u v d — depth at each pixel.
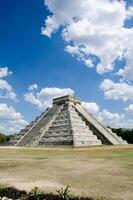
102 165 26.62
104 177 19.55
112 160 31.36
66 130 74.06
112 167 24.86
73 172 22.22
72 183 17.47
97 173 21.50
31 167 25.66
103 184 17.02
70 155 40.88
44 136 80.88
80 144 69.06
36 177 19.92
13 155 40.91
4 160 32.09
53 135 77.00
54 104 103.88
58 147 66.38
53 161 30.89
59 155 41.06
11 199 13.64
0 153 45.28
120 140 89.94
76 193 14.62
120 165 26.19
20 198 13.73
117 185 16.66
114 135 89.62
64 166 26.22
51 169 24.20
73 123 75.94
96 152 47.50
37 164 27.95
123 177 19.44
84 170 23.33
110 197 13.73
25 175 20.92
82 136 73.00
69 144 68.44
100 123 93.19
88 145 71.75
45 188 15.98
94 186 16.44
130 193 14.57
